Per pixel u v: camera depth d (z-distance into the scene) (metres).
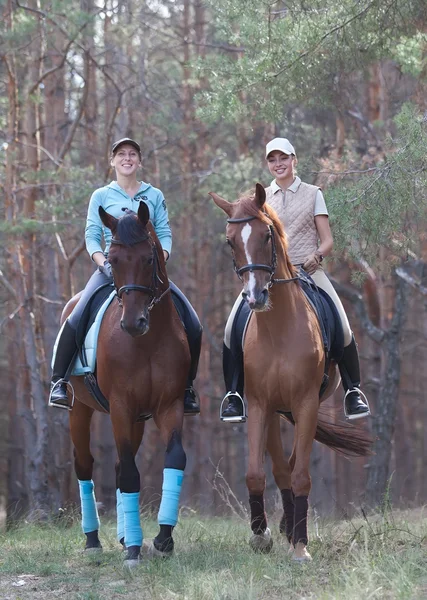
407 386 36.50
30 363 20.36
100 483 27.56
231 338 9.40
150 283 8.19
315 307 9.10
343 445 10.45
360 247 12.09
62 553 9.88
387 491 10.03
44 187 20.77
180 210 23.17
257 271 7.96
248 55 13.59
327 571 7.84
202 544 9.60
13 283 22.36
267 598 7.04
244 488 28.00
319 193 9.51
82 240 21.45
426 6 12.48
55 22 19.39
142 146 25.00
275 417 9.47
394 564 7.38
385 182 11.14
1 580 8.38
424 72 14.77
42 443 20.22
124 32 22.58
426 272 21.62
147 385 8.60
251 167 21.22
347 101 17.66
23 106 22.11
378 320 24.86
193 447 28.91
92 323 9.16
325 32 12.38
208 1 13.07
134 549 8.58
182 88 26.53
